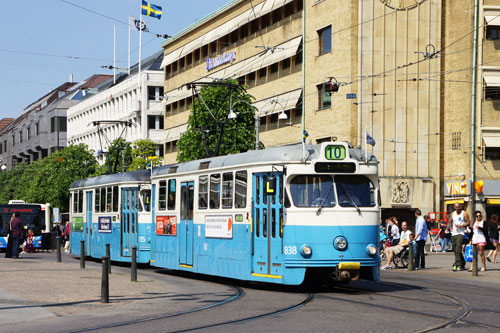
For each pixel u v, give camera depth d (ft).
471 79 162.71
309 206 58.49
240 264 64.85
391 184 161.38
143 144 242.58
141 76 285.02
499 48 162.81
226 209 67.72
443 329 39.06
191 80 244.42
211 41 222.69
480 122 162.30
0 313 46.98
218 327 40.98
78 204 116.47
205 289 64.34
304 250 57.82
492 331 38.42
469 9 162.81
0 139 527.40
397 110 162.50
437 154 164.66
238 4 210.18
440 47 164.66
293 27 183.93
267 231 60.95
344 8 163.22
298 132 182.70
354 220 58.85
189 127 162.91
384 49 162.09
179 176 78.84
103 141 334.24
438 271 86.99
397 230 102.42
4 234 152.97
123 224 96.63
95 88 391.04
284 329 39.65
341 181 59.47
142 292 61.11
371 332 38.11
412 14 162.81
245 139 161.38
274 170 59.77
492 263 100.99
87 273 81.10
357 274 59.11
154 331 39.93
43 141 411.34
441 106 165.99
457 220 86.79
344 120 163.02
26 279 71.46
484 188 161.58
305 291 61.16
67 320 44.60
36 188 272.10
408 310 47.24
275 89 192.54
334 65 166.81
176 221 79.05
